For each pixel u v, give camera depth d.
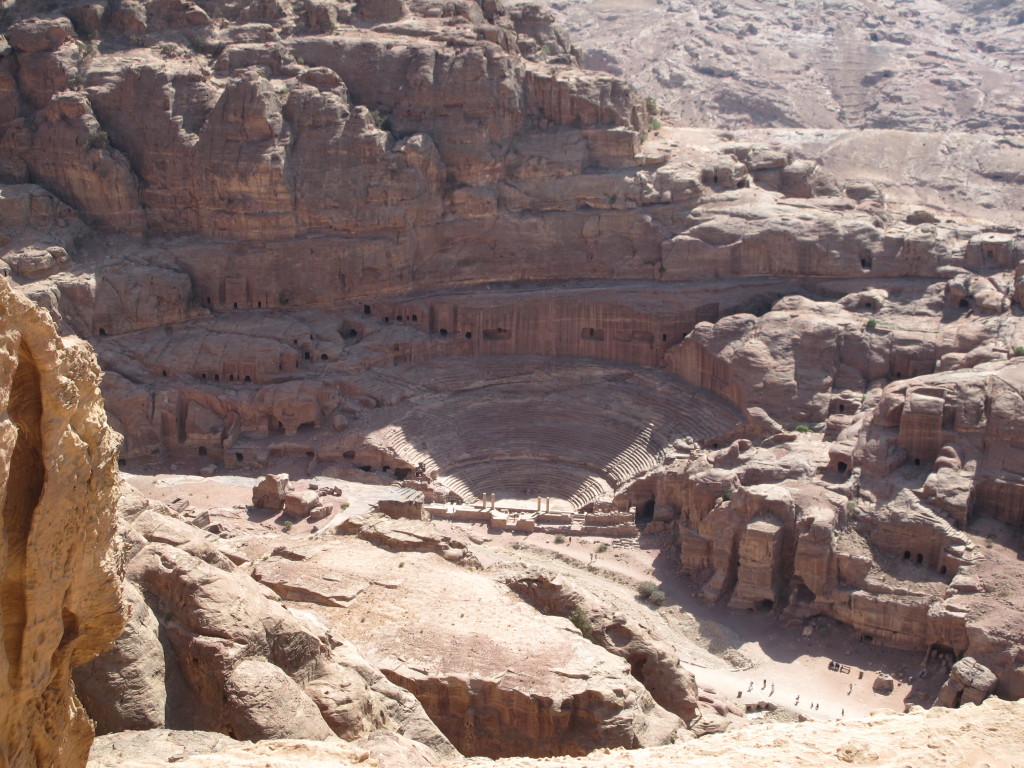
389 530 58.34
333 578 51.38
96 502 18.66
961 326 92.75
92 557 18.81
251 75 104.88
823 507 76.62
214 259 105.38
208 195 105.88
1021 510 75.06
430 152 106.25
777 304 98.75
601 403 99.75
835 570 74.50
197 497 86.38
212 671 34.28
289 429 97.94
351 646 41.75
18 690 17.61
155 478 90.38
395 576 52.03
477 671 43.91
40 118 105.81
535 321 105.31
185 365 100.75
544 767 29.09
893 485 76.94
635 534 86.19
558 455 97.06
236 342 101.62
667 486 86.12
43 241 101.19
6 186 103.75
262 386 100.06
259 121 103.88
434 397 101.50
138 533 37.00
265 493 83.75
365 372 102.25
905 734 27.56
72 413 17.64
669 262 105.25
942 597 70.88
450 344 105.81
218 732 33.72
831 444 83.31
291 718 34.00
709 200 107.56
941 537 72.94
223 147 104.81
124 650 32.56
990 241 98.56
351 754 29.70
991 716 28.30
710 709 55.81
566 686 42.94
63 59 106.62
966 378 80.75
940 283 98.31
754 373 92.62
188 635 34.94
